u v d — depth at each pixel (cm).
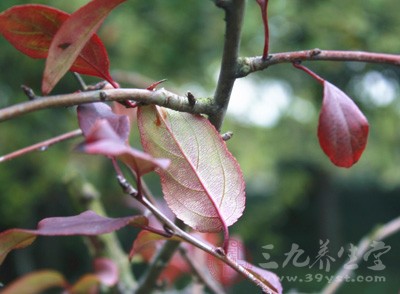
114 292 129
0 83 597
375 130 866
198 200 74
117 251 145
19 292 108
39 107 60
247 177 859
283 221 1230
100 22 67
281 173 996
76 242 793
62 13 71
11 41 73
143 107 74
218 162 75
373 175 1239
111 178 644
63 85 509
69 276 788
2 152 612
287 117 870
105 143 53
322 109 71
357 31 705
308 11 710
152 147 74
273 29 720
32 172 669
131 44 593
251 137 866
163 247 109
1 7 504
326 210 1209
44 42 73
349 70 773
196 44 642
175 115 75
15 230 66
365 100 805
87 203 150
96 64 75
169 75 639
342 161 71
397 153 907
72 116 636
